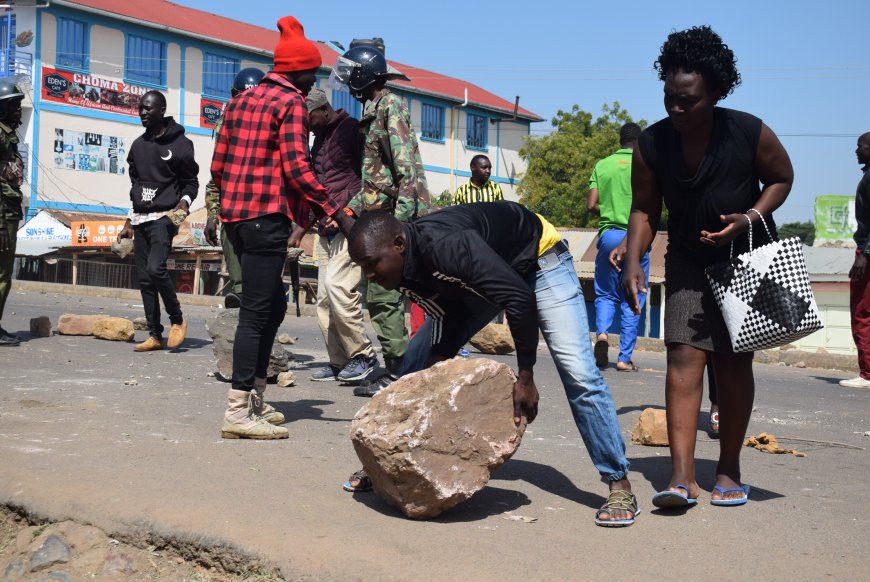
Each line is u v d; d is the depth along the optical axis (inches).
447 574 117.0
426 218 140.1
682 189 152.6
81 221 1238.9
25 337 357.1
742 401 158.4
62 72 1307.8
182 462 167.5
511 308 133.0
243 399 192.4
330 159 270.2
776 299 145.6
